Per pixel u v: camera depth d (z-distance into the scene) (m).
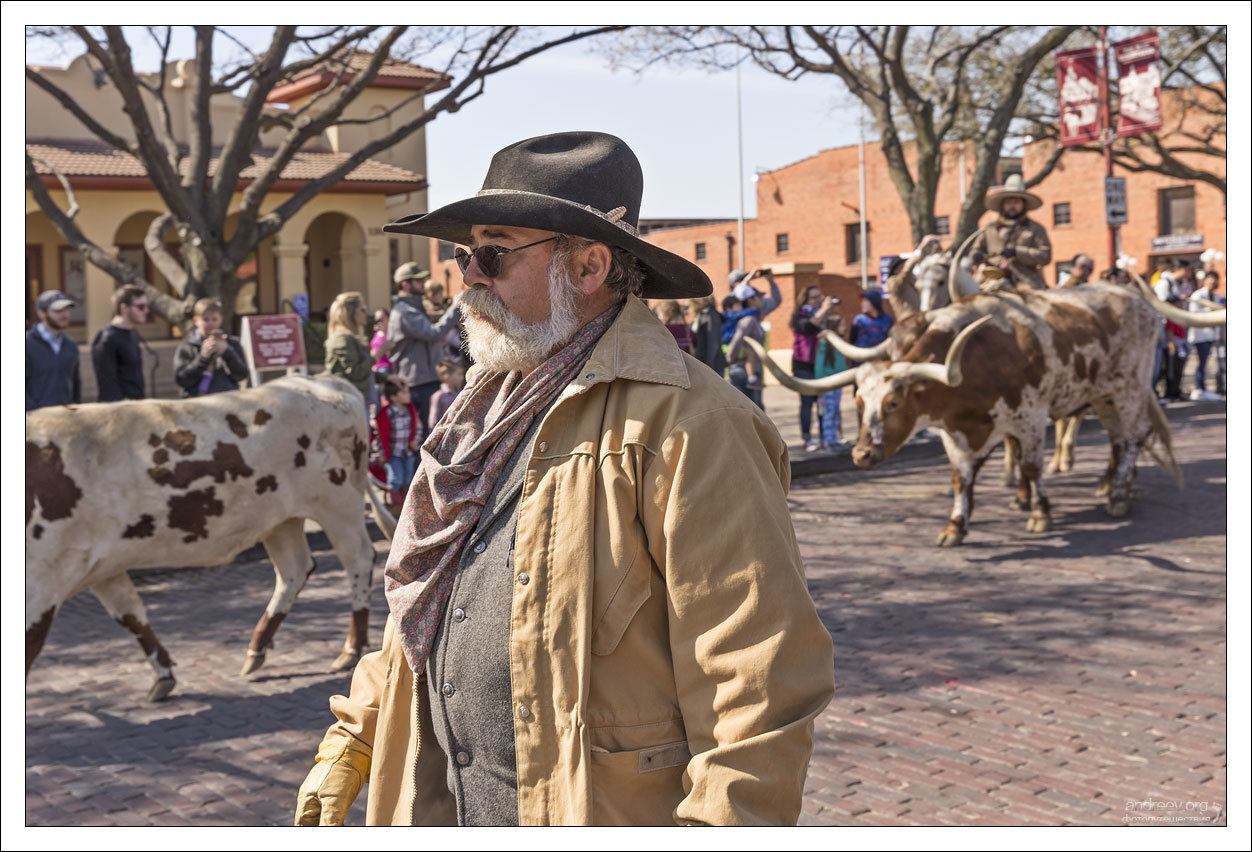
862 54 17.17
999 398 7.93
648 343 1.71
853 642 5.88
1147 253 33.56
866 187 38.06
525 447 1.70
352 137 23.77
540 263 1.76
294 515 5.51
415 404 9.64
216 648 6.20
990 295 8.26
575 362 1.75
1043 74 20.25
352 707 1.96
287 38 10.65
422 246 25.05
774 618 1.54
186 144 21.94
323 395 5.62
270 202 21.92
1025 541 8.20
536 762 1.60
